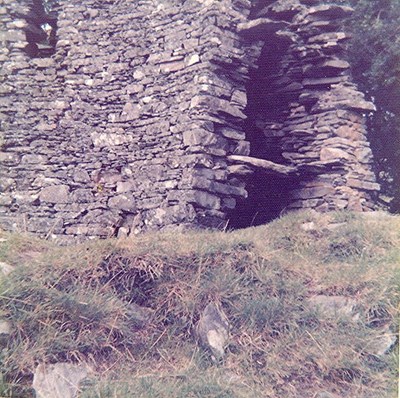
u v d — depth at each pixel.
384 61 9.84
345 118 7.76
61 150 7.59
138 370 3.44
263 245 4.61
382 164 10.03
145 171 7.06
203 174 6.59
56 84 7.80
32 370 3.17
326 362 3.42
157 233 4.95
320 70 7.95
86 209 7.33
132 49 7.51
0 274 3.74
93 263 4.04
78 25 7.83
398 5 9.88
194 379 3.28
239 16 7.09
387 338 3.59
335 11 7.80
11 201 7.45
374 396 3.21
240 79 7.09
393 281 3.98
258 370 3.47
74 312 3.54
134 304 3.94
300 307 3.90
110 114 7.52
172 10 7.23
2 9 7.99
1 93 7.82
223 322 3.77
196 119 6.68
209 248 4.29
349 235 4.95
